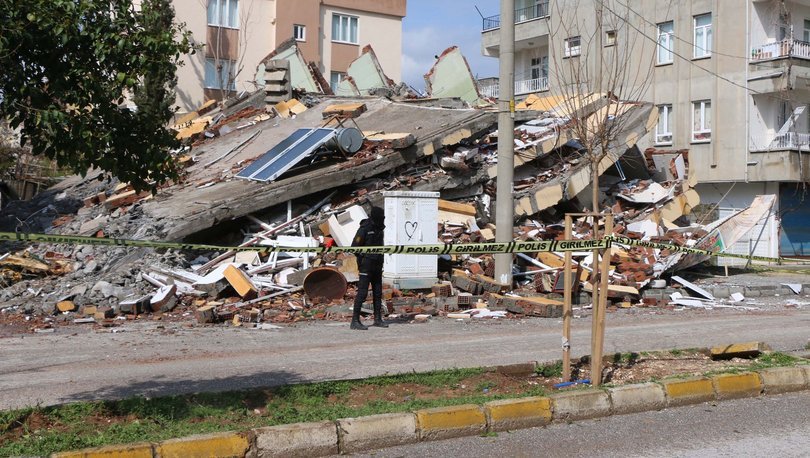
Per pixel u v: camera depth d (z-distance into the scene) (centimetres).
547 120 2092
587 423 708
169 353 970
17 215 2344
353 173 1736
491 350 991
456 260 1594
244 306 1314
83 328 1187
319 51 4459
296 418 634
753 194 3294
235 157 2170
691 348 977
